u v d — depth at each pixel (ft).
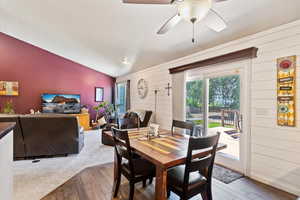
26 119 9.82
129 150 5.47
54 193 6.75
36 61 18.63
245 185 7.47
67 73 20.76
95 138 15.79
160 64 14.96
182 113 12.19
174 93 12.98
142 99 17.94
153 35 10.14
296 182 6.68
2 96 16.92
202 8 4.42
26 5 9.94
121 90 23.88
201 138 4.57
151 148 5.47
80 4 8.34
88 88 22.57
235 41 8.92
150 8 7.63
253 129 8.11
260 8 6.44
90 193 6.78
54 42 15.81
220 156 9.71
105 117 22.50
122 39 11.67
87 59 19.16
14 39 17.30
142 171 5.84
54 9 9.47
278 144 7.22
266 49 7.63
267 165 7.57
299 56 6.63
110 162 10.09
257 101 7.95
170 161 4.38
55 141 10.57
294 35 6.75
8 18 12.53
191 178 5.21
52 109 19.03
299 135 6.63
